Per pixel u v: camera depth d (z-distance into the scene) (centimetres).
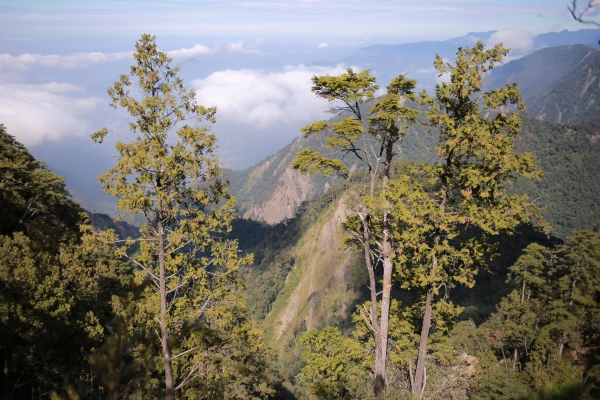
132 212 1306
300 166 1486
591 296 3353
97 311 2481
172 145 1321
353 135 1439
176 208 1317
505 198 1394
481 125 1366
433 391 1767
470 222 1468
